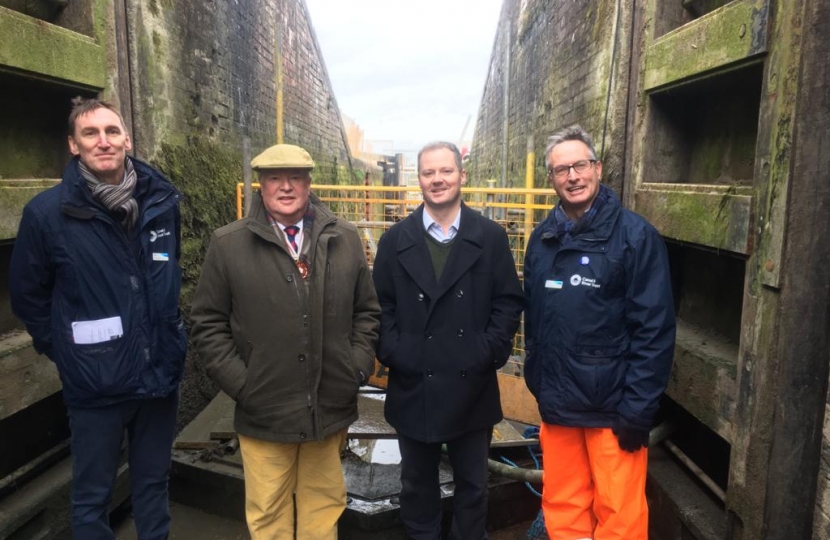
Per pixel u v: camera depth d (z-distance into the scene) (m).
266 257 1.96
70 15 2.77
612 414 1.98
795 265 1.78
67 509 2.59
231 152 4.82
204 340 1.99
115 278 1.89
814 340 1.76
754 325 1.97
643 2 2.81
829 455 1.71
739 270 2.48
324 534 2.20
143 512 2.15
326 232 2.03
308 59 8.86
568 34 4.39
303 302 1.96
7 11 2.23
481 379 2.13
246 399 1.97
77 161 1.88
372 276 2.39
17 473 2.47
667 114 2.81
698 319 2.84
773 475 1.87
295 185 1.93
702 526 2.24
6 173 2.55
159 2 3.44
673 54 2.49
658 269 1.90
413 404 2.15
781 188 1.81
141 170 1.99
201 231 4.00
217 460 3.04
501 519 2.93
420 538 2.31
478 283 2.13
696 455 2.78
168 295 2.01
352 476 2.88
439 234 2.15
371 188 3.81
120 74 3.00
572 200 1.98
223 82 4.66
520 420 3.48
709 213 2.23
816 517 1.77
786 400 1.82
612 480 1.99
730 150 2.51
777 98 1.85
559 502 2.21
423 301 2.12
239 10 5.12
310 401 1.98
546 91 5.35
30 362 2.41
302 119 8.49
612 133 3.05
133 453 2.14
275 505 2.09
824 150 1.70
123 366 1.91
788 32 1.79
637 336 1.91
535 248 2.15
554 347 2.03
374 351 2.16
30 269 1.84
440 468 2.95
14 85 2.56
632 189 2.92
